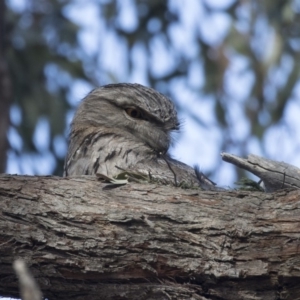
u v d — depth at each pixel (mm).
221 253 8070
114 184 8414
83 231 8141
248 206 8203
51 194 8297
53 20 20984
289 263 7988
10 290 8320
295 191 8273
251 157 9328
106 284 8211
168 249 8094
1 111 18781
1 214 8164
